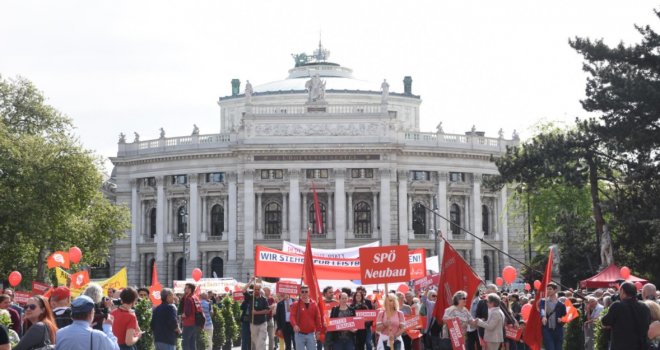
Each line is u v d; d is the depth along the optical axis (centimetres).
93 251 8844
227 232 12438
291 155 12256
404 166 12481
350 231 12275
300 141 12244
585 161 7269
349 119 12294
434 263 6175
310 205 12469
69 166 7844
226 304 4981
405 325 3059
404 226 12369
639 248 7006
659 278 7100
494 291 3344
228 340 4944
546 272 2967
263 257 3956
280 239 12262
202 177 12644
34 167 7700
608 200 7000
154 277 4225
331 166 12262
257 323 3872
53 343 1842
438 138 12688
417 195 12681
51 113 9044
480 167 12938
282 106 12362
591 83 6444
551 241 9581
